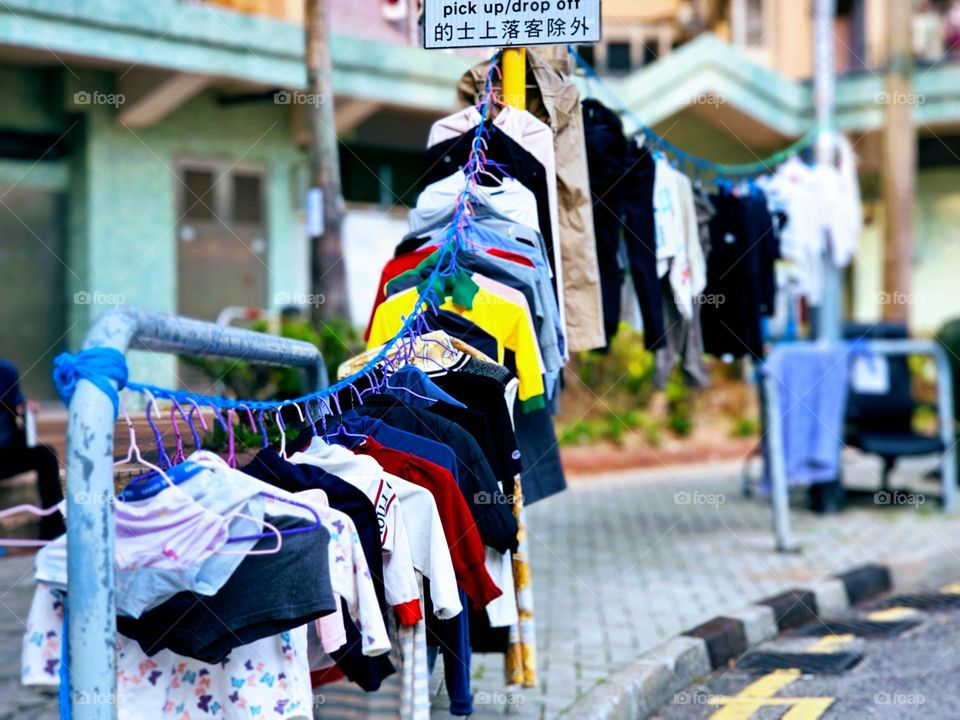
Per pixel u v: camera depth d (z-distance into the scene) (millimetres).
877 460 11906
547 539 7742
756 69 14406
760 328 6207
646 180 5168
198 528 2467
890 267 14836
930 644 5598
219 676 2736
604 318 5137
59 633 2521
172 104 10227
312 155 7926
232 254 11383
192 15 9773
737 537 7855
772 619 5820
